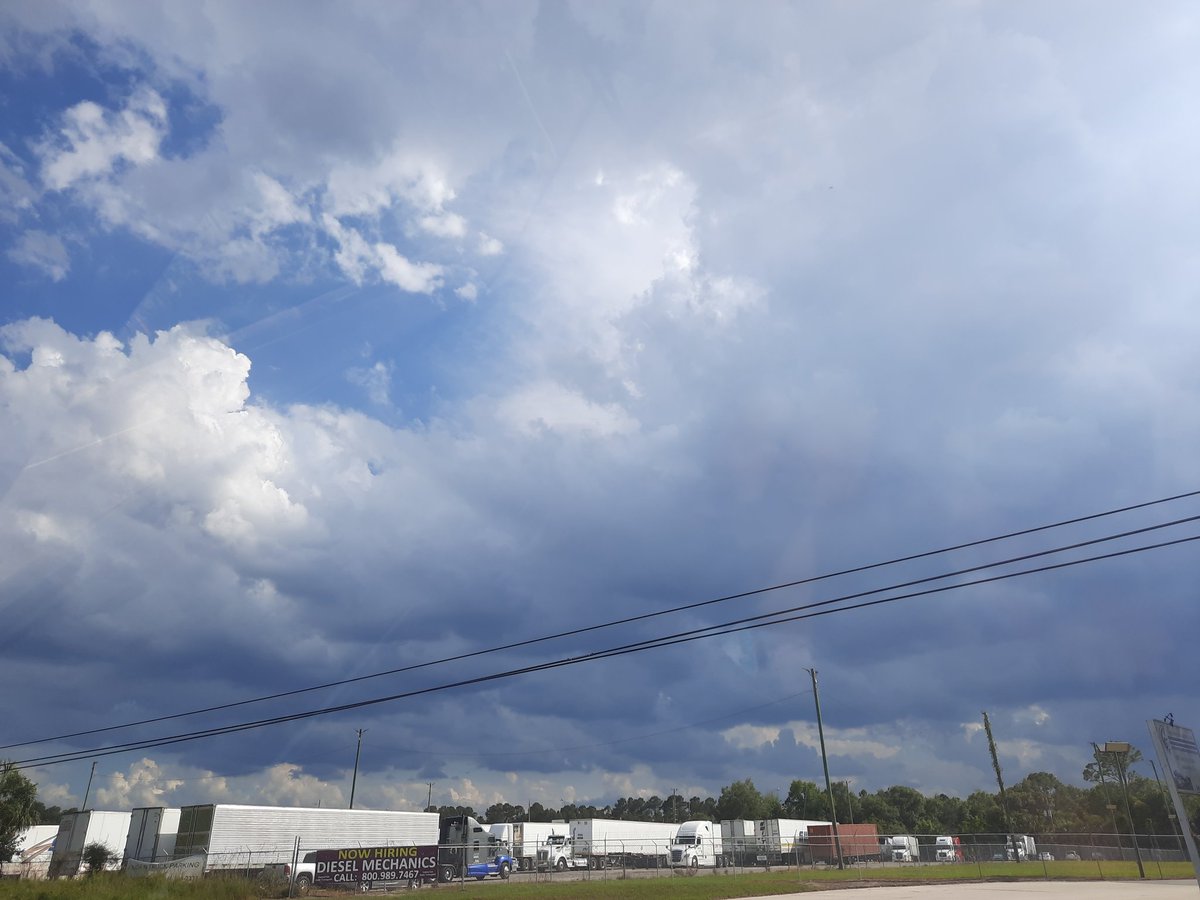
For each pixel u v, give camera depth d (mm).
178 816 45969
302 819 47969
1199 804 17625
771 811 149625
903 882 43062
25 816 49688
